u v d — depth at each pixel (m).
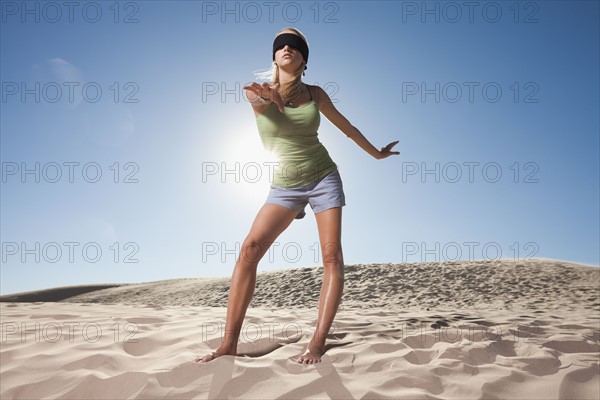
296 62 2.63
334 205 2.66
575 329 4.03
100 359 2.47
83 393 2.07
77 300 22.14
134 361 2.55
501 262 18.73
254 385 2.10
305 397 1.98
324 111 2.89
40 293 24.94
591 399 2.12
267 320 4.18
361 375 2.28
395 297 14.41
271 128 2.62
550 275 16.30
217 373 2.20
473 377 2.29
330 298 2.58
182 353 2.58
